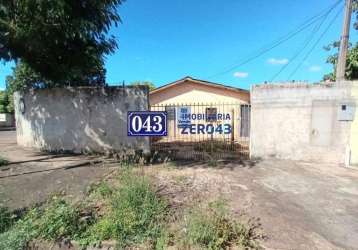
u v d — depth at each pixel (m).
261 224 3.75
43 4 6.09
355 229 3.73
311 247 3.23
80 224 3.50
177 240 3.23
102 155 8.45
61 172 6.35
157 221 3.61
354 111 7.62
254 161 7.95
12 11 6.61
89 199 4.31
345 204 4.64
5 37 6.96
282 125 8.12
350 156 7.65
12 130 24.20
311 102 7.89
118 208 3.80
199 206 4.05
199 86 14.63
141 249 3.20
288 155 8.13
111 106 8.54
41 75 9.32
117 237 3.31
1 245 3.18
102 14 7.68
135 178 4.72
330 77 12.43
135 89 8.40
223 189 5.20
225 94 14.50
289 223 3.83
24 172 6.35
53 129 9.11
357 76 10.10
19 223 3.52
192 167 7.07
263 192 5.17
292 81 8.04
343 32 8.03
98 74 12.86
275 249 3.15
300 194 5.12
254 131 8.27
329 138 7.81
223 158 8.33
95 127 8.68
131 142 8.48
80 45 8.38
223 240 3.14
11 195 4.75
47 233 3.35
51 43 7.66
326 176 6.44
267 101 8.15
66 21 6.94
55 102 9.02
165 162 7.37
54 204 3.89
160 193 4.75
